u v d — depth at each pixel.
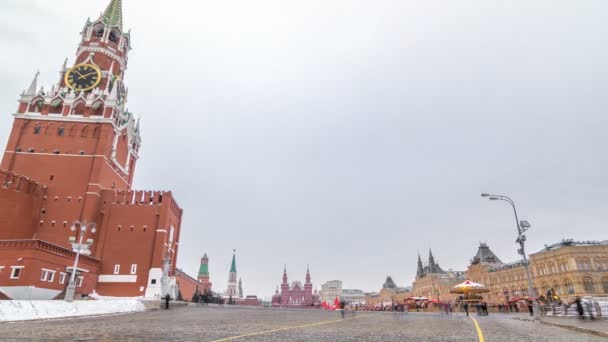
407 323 23.08
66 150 62.22
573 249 75.25
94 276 54.31
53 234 56.84
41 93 66.38
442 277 141.38
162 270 56.22
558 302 39.31
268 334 14.79
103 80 71.31
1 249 41.62
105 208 59.75
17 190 55.16
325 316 32.69
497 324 23.22
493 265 112.56
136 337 13.47
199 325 19.39
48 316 25.50
